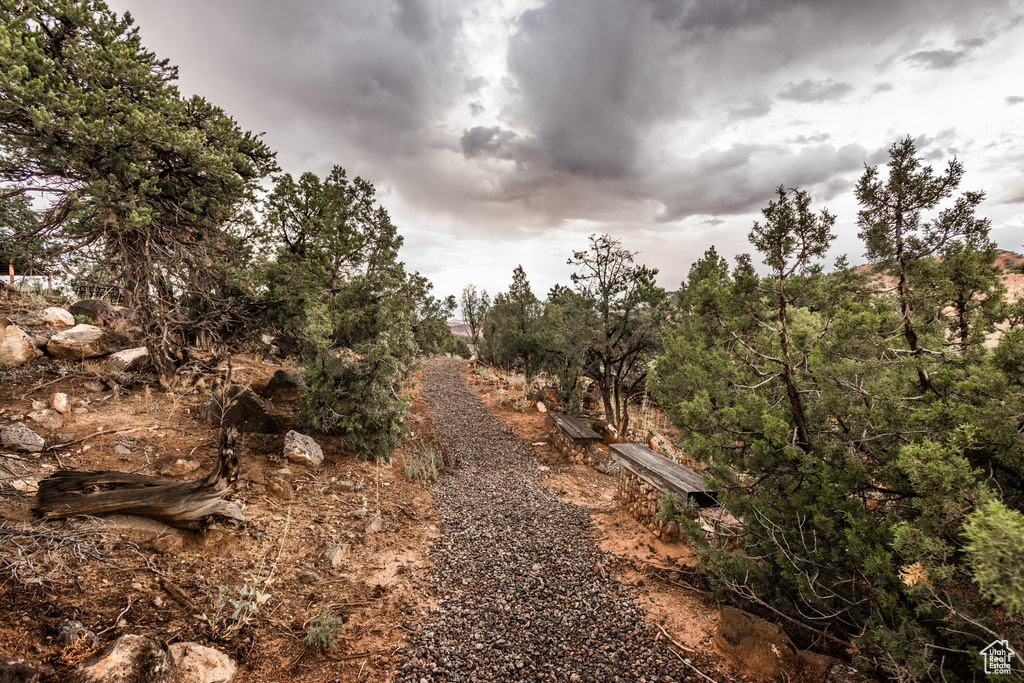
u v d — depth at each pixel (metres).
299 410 6.57
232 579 3.20
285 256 8.68
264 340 10.41
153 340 6.29
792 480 3.12
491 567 4.24
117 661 1.94
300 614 3.13
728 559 3.33
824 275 3.59
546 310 13.67
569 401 10.28
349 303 7.52
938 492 2.14
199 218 6.85
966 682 2.15
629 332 9.13
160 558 3.07
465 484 6.55
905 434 2.74
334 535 4.20
